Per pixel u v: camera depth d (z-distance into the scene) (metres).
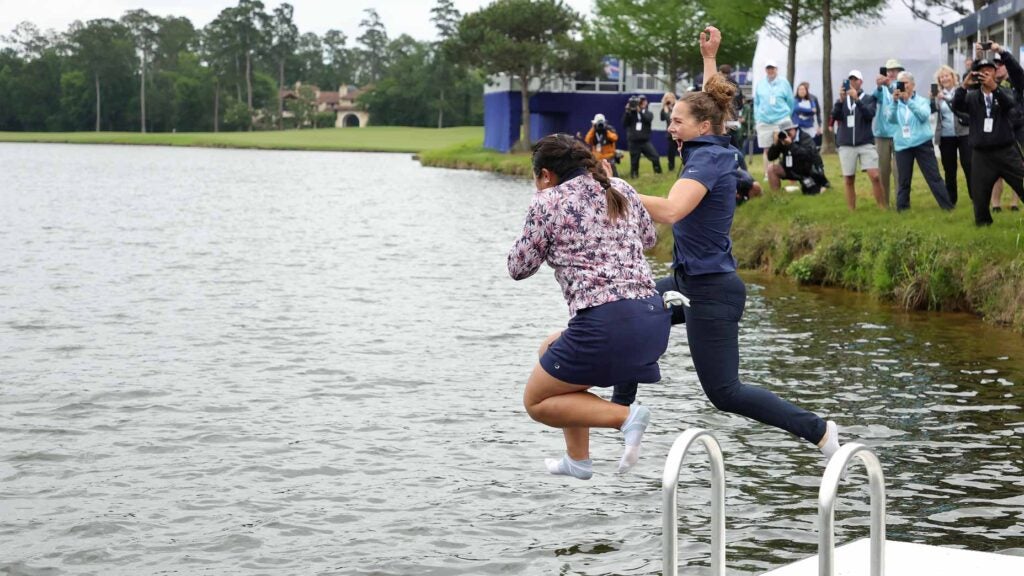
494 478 8.53
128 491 8.25
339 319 15.07
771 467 8.72
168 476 8.57
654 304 5.66
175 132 167.62
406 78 168.50
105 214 32.38
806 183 21.16
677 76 61.22
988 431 9.52
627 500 8.03
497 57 64.50
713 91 6.23
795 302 15.98
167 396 10.84
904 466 8.63
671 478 4.34
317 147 113.75
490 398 10.90
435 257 22.23
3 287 17.69
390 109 168.88
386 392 11.10
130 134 151.00
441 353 12.92
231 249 23.45
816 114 25.94
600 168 5.78
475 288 18.05
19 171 61.19
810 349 12.83
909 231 16.41
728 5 38.72
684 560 6.94
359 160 85.69
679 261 6.21
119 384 11.27
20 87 164.75
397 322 14.89
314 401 10.73
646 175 30.53
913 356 12.38
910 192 18.98
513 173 58.06
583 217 5.64
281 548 7.23
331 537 7.41
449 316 15.38
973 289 14.88
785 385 11.16
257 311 15.66
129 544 7.29
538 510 7.87
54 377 11.56
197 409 10.39
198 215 32.31
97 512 7.84
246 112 167.88
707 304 6.15
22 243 24.20
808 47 37.69
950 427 9.65
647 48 55.44
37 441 9.40
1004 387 10.98
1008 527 7.34
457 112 168.12
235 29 170.88
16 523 7.63
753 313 15.14
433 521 7.67
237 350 12.98
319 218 31.36
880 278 16.11
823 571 4.19
